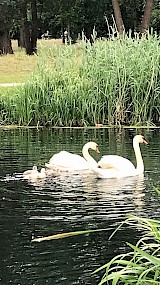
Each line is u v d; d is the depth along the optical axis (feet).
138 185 35.17
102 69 61.98
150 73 61.62
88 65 62.69
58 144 49.85
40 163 41.55
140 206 30.25
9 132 57.98
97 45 63.77
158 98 61.77
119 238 25.72
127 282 16.63
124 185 35.24
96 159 43.21
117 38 64.23
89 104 61.62
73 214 29.09
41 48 64.59
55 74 63.62
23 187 34.76
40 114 62.49
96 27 142.92
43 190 34.01
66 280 21.62
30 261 23.36
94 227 27.14
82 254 24.00
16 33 183.21
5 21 117.60
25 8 119.24
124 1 136.56
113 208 29.96
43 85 62.59
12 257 23.79
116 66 61.72
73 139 52.65
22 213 29.35
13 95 64.80
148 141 50.49
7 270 22.53
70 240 25.62
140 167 38.52
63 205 30.66
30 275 22.09
